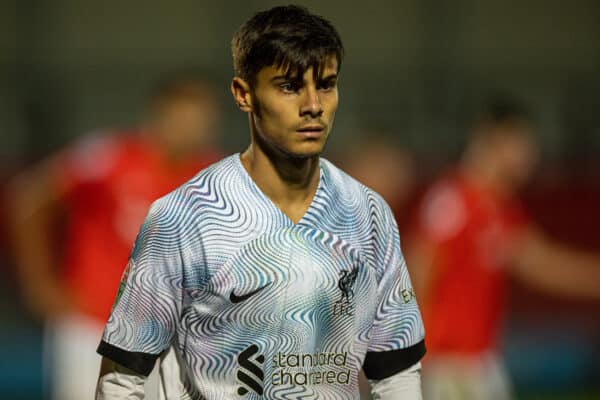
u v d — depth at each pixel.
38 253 19.41
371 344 10.27
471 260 19.92
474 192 20.14
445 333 19.89
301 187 9.76
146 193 18.23
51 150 38.53
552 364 33.38
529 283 34.62
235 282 9.62
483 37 43.69
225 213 9.70
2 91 39.53
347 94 39.97
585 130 39.53
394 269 10.20
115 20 42.78
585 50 44.59
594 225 35.84
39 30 42.16
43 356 32.72
